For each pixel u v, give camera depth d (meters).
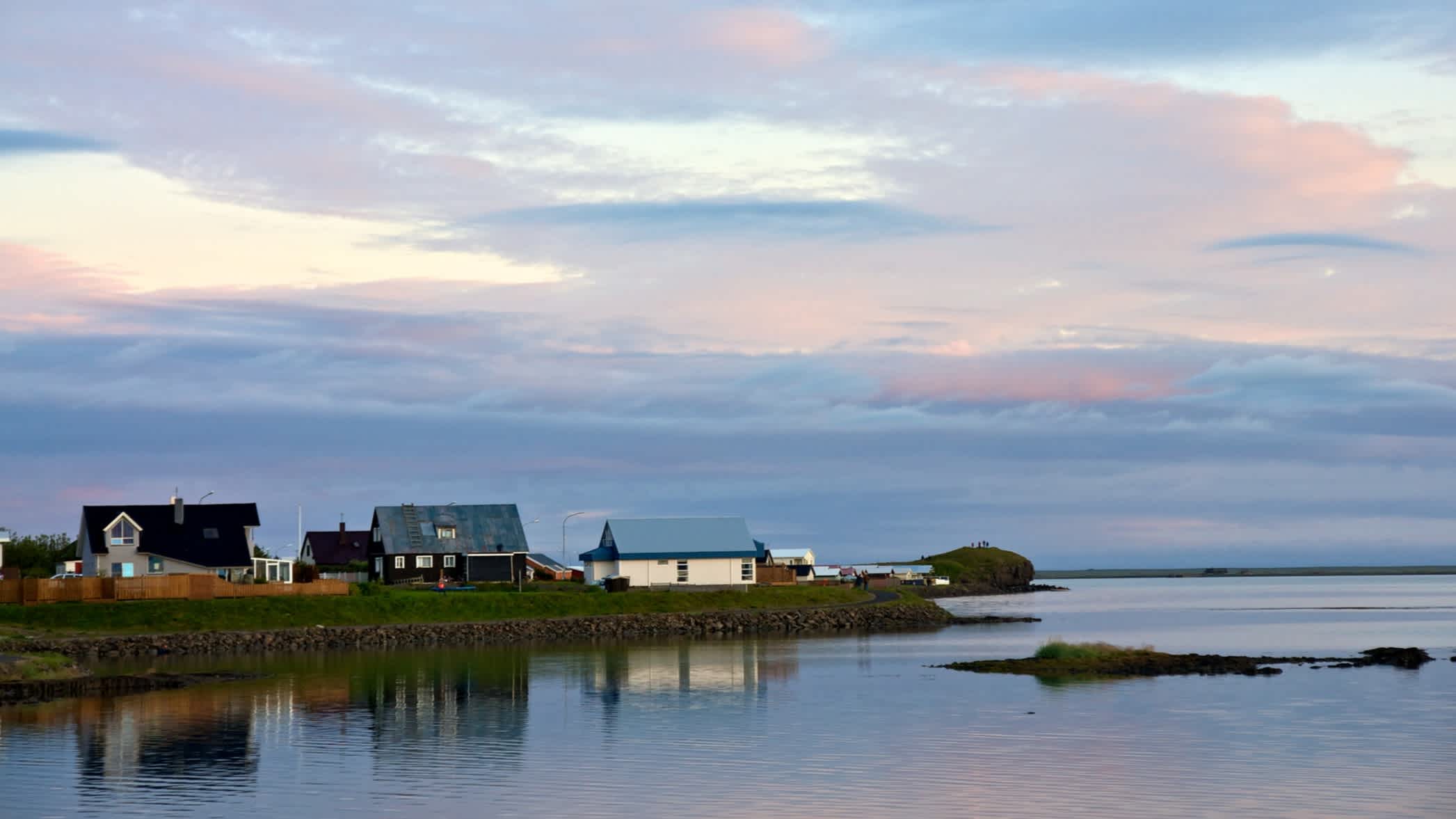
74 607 101.69
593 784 43.41
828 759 47.53
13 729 54.84
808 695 65.94
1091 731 53.56
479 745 50.88
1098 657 81.00
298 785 43.25
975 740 51.41
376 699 64.94
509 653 94.00
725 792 42.09
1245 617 157.88
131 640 94.12
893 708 60.88
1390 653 83.31
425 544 145.12
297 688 69.69
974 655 91.06
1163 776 44.19
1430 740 50.78
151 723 56.72
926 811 39.44
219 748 50.22
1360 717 57.06
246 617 105.94
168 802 41.00
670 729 54.91
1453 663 80.50
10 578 114.75
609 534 138.00
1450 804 39.81
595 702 63.81
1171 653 91.50
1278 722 55.75
